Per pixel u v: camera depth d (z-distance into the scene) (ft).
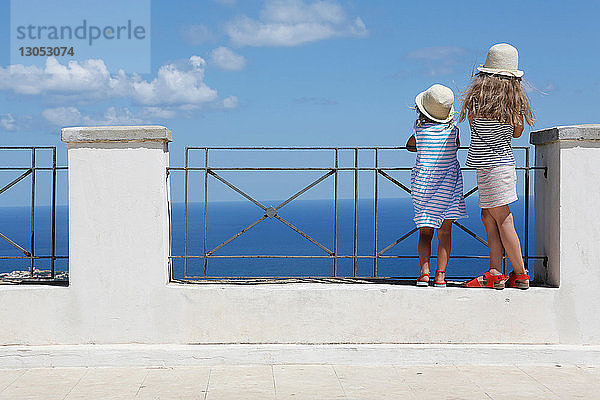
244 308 17.40
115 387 15.42
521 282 17.56
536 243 18.95
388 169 18.24
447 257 17.95
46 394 14.93
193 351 17.06
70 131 17.04
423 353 17.19
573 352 17.17
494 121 17.17
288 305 17.39
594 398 14.64
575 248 17.38
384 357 17.19
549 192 17.97
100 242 17.29
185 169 18.02
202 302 17.35
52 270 18.51
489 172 17.28
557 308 17.47
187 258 18.28
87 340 17.35
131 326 17.34
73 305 17.34
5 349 17.02
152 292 17.34
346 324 17.46
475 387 15.39
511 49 17.54
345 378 16.06
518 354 17.19
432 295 17.47
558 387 15.40
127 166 17.24
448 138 17.65
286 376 16.20
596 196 17.33
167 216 17.95
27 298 17.31
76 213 17.26
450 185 17.65
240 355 17.12
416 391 15.08
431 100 17.61
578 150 17.25
